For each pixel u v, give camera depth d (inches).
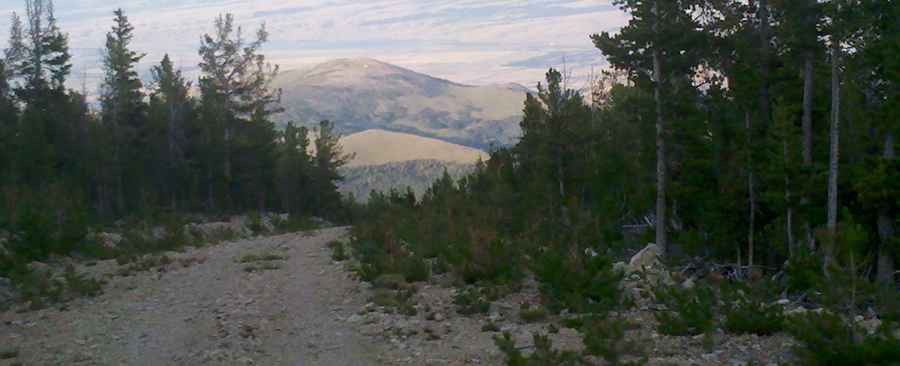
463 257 717.3
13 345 549.0
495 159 1531.7
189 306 661.3
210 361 501.0
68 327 600.1
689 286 645.9
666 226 1413.6
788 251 1219.2
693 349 482.0
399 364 482.0
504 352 465.7
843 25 1106.7
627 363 434.6
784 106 1207.6
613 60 1464.1
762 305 567.5
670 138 1357.0
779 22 1339.8
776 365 446.0
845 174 1192.2
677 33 1368.1
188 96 2800.2
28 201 1054.4
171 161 2605.8
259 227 1400.1
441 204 1155.9
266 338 556.7
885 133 1171.3
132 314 639.8
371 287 687.7
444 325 563.5
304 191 2827.3
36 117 2181.3
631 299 606.2
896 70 1088.8
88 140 2358.5
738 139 1328.7
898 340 413.7
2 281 773.9
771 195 1190.3
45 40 2544.3
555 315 584.4
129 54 2696.9
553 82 1512.1
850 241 446.9
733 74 1380.4
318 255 911.0
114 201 2461.9
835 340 426.0
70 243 986.7
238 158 2733.8
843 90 1249.4
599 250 1008.2
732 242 1285.7
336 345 530.3
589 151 1537.9
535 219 1192.2
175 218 1450.5
